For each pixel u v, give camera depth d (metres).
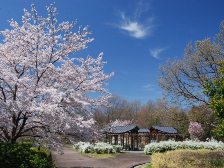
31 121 14.18
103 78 15.17
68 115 13.80
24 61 13.95
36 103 13.34
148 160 31.72
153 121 85.12
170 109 42.22
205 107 39.06
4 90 14.13
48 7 14.45
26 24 14.36
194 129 51.50
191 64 39.72
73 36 14.77
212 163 17.77
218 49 39.06
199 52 39.38
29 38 14.20
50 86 14.49
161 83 41.34
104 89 15.27
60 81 14.59
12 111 12.95
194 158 19.14
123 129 53.25
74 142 14.20
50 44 14.52
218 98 18.19
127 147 52.06
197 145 37.72
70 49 14.79
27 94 13.02
